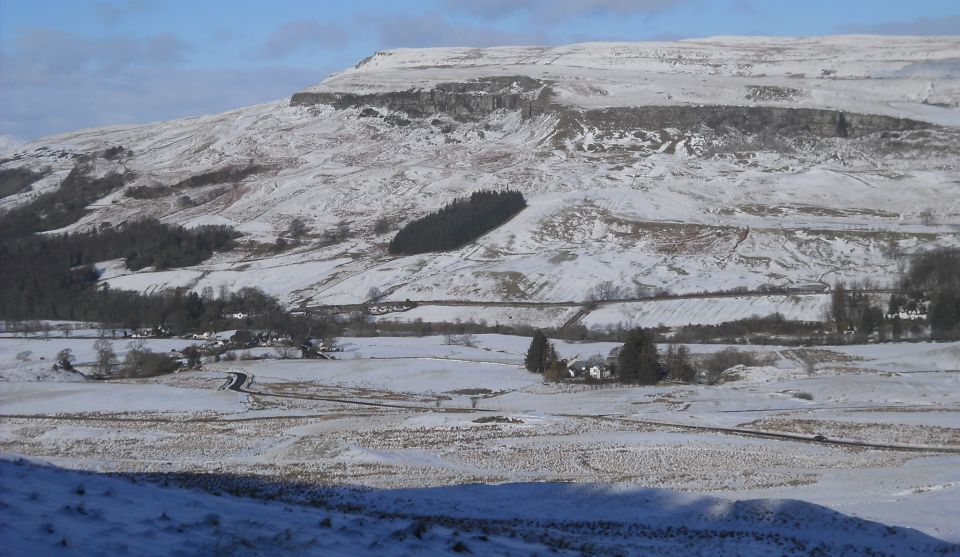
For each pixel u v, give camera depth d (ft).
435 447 288.30
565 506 200.64
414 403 395.34
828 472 240.53
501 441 295.07
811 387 390.42
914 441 283.59
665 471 246.68
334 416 352.08
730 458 260.21
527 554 113.60
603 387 420.36
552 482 229.66
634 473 245.24
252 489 219.82
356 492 217.15
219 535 94.73
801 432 301.63
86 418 362.53
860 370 427.33
